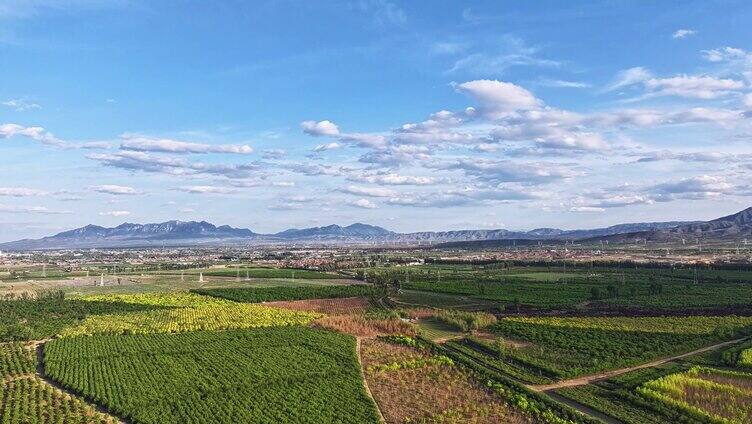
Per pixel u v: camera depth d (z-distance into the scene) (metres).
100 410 85.94
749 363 106.75
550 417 82.50
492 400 91.44
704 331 139.00
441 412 86.00
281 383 97.69
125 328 141.75
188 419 80.94
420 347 126.25
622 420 82.19
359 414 83.88
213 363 109.56
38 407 84.94
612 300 193.50
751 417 80.94
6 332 135.00
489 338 138.88
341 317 161.62
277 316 165.12
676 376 99.69
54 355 113.00
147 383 96.44
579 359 113.50
